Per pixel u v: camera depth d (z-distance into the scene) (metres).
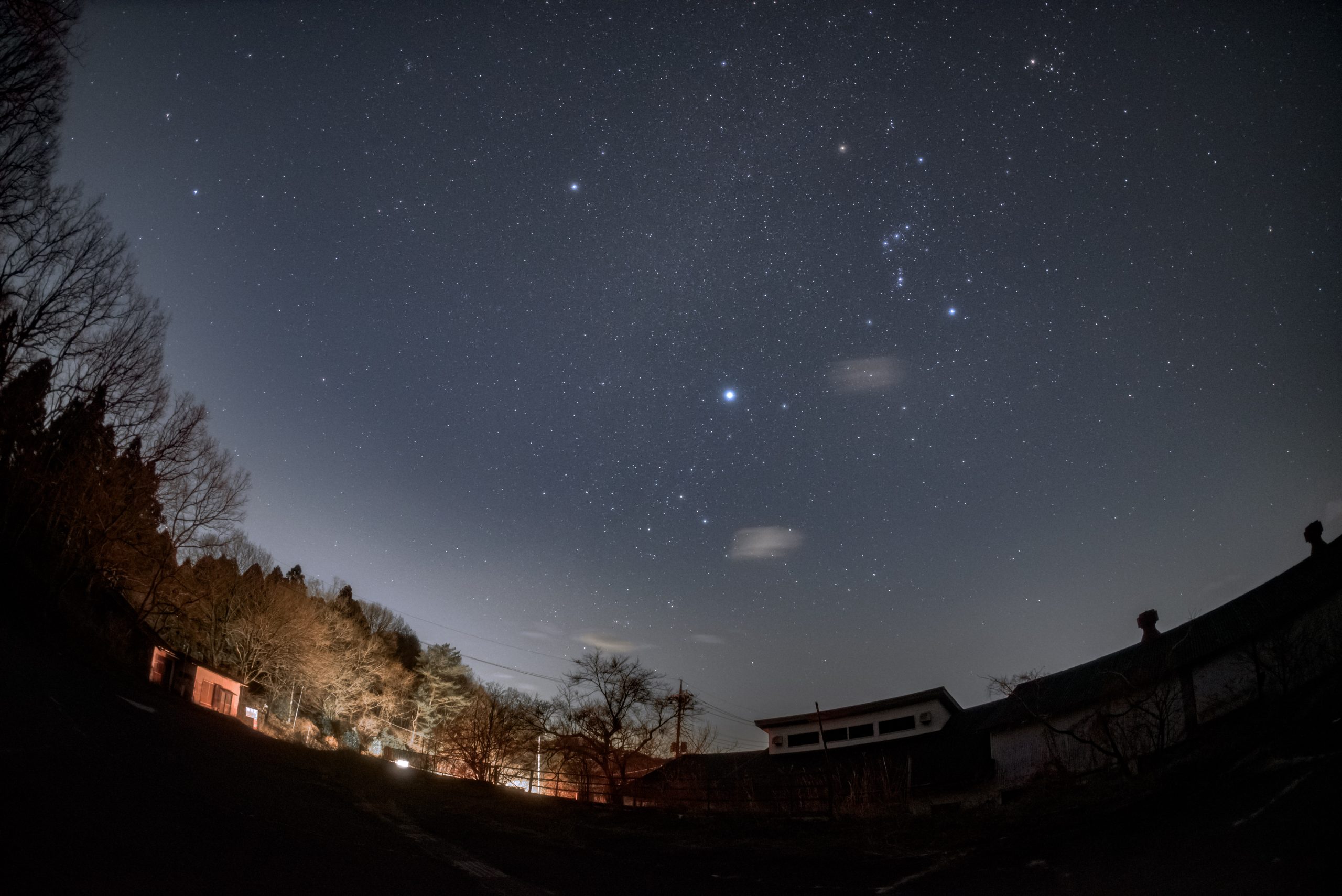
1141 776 18.80
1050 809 18.75
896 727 38.34
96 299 40.59
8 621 32.12
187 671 47.16
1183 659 23.81
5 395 39.03
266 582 64.50
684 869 16.77
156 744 20.25
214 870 10.13
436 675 75.69
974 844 16.97
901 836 19.34
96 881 8.59
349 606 76.44
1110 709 25.61
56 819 10.52
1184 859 12.24
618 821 24.61
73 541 43.06
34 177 32.12
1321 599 21.16
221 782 17.70
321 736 59.34
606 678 34.94
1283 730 17.42
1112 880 12.22
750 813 25.48
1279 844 11.49
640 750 36.06
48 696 20.88
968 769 30.78
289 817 15.71
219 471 52.31
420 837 17.16
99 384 43.34
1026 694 32.09
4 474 39.75
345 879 11.37
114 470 45.28
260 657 59.84
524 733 37.34
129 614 47.75
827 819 23.30
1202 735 20.92
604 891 13.84
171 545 51.28
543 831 21.11
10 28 23.19
